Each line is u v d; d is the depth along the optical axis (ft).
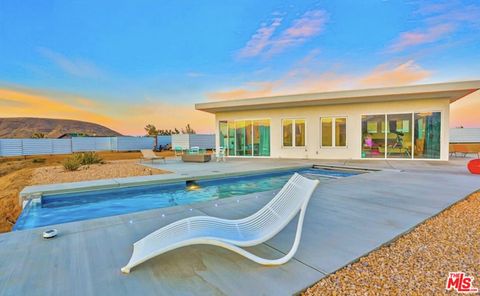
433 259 8.17
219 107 47.65
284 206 8.89
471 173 26.37
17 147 66.08
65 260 8.00
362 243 9.25
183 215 12.84
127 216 12.75
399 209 13.64
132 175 29.04
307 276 7.02
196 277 6.96
